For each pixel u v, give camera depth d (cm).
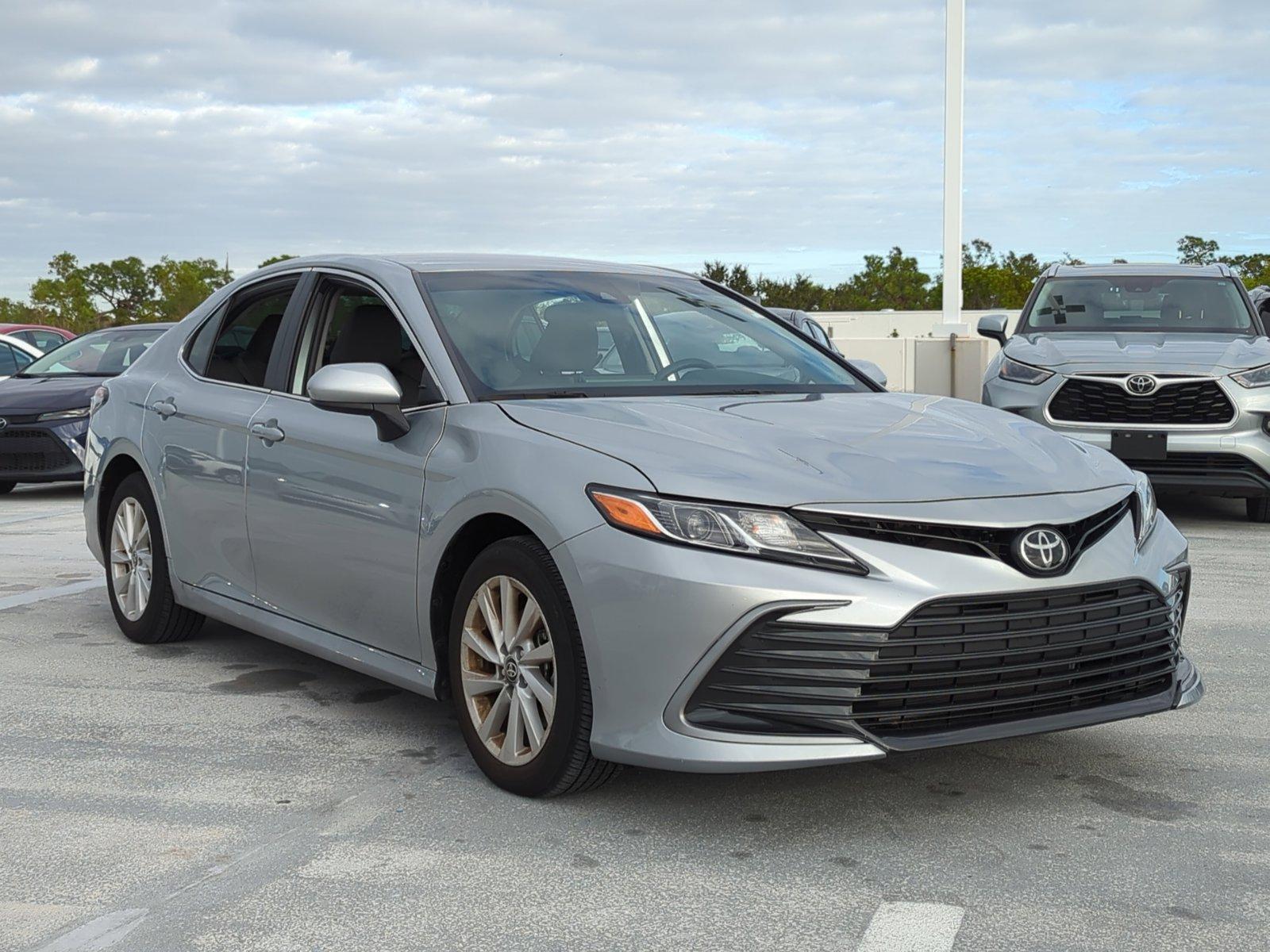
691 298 482
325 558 424
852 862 313
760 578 311
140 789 370
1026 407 875
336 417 427
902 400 424
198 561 502
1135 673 355
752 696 313
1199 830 333
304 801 359
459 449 375
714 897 293
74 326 11300
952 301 1852
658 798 357
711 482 324
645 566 318
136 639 547
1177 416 841
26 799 362
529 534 359
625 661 322
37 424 1081
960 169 1834
